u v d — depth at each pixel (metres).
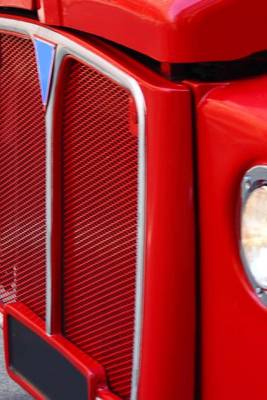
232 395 2.03
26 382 2.60
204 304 2.07
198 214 2.06
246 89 1.99
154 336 2.09
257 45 2.03
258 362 1.96
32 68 2.45
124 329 2.26
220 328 2.04
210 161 2.01
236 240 1.99
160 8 2.04
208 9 2.00
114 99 2.18
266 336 1.93
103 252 2.29
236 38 2.02
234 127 1.95
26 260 2.60
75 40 2.24
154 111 2.04
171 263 2.06
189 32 2.01
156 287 2.08
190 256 2.07
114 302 2.28
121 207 2.21
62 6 2.30
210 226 2.03
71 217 2.38
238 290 1.99
